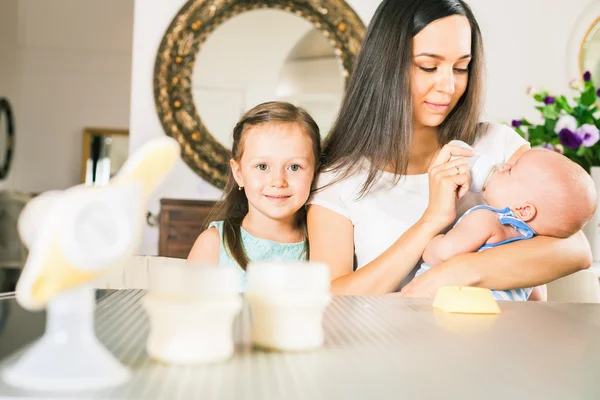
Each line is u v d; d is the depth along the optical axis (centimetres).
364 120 134
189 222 302
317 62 324
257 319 43
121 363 38
